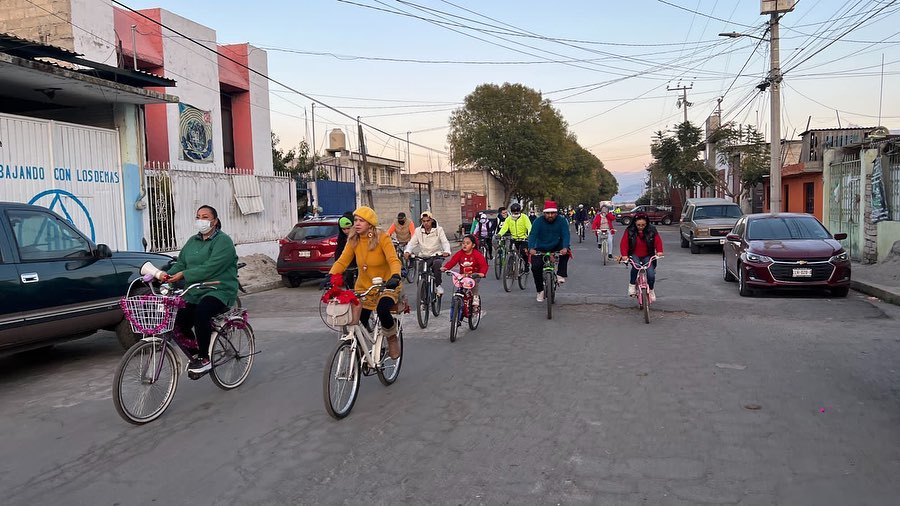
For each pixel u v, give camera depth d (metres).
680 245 28.67
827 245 12.02
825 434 4.84
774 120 20.66
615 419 5.29
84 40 15.59
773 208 20.95
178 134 19.25
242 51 22.94
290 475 4.34
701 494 3.89
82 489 4.21
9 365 8.04
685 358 7.33
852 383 6.18
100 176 13.12
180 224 15.61
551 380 6.56
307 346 8.68
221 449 4.86
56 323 7.23
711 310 10.70
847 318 9.76
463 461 4.50
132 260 8.40
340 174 29.70
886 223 15.69
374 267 6.12
